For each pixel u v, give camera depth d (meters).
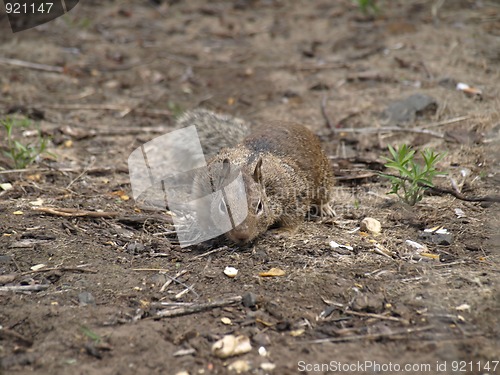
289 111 16.38
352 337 7.92
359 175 12.96
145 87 18.17
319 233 10.74
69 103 16.97
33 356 7.55
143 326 8.06
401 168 11.13
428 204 11.55
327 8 23.59
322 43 20.61
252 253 9.88
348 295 8.65
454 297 8.53
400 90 16.88
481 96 15.90
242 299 8.59
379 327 8.06
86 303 8.51
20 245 9.87
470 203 11.50
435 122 15.13
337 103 16.61
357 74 18.09
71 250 9.80
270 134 11.61
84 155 14.09
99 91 17.78
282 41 21.09
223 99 17.31
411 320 8.18
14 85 17.58
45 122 15.66
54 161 13.58
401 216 11.16
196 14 23.52
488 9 21.77
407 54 19.03
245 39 21.39
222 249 10.04
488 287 8.73
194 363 7.49
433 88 16.72
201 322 8.20
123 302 8.57
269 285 8.91
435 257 9.70
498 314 8.18
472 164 13.05
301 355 7.62
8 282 8.97
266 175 10.40
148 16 23.23
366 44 20.02
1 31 20.80
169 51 20.44
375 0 23.31
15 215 10.83
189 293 8.81
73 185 12.47
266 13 23.56
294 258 9.72
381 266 9.38
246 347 7.66
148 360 7.51
